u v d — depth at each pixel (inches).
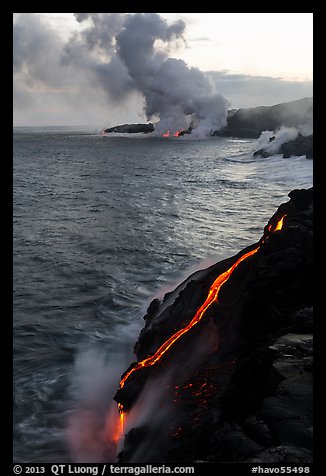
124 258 1020.5
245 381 331.3
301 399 268.4
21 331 645.3
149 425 361.1
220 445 250.8
